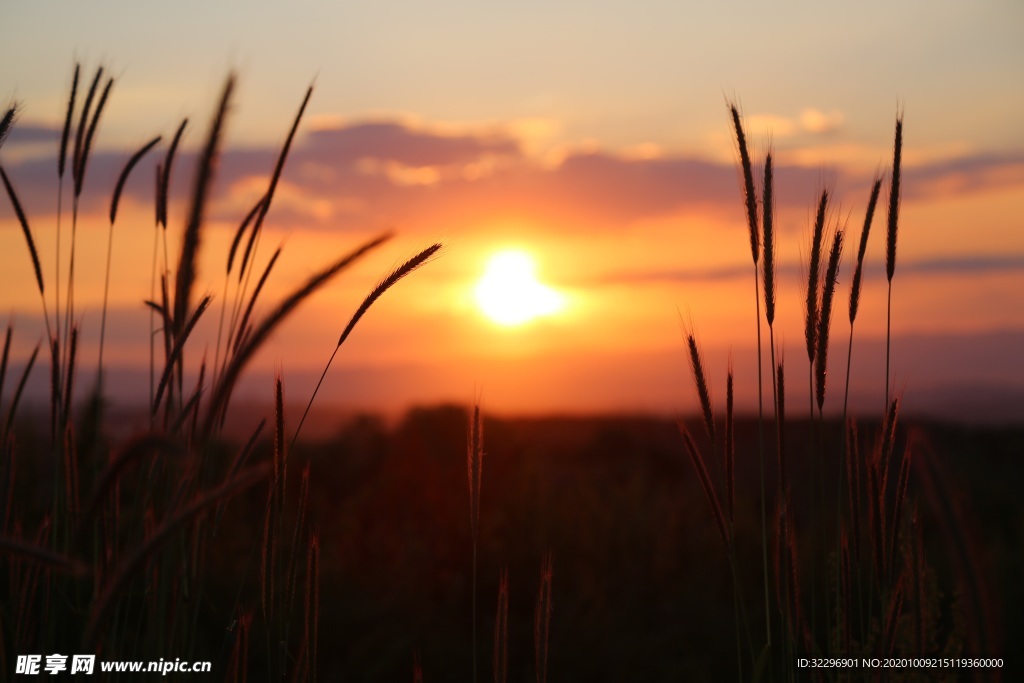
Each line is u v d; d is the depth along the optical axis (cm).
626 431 1722
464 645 555
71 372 227
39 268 242
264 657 417
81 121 259
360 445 1069
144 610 244
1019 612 453
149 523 218
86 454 280
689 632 604
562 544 700
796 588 211
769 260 214
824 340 214
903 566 226
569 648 552
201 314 200
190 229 128
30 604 219
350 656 522
